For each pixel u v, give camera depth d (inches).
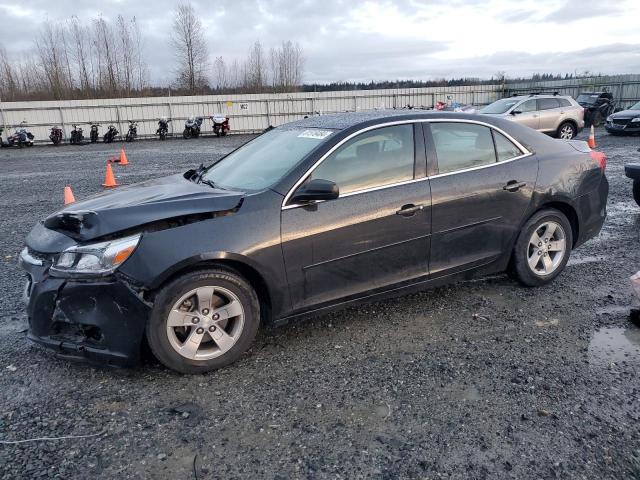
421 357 136.3
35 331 128.5
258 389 122.7
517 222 169.5
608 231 258.1
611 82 1106.1
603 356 134.9
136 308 120.4
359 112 173.2
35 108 1063.0
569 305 167.6
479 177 161.2
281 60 1854.1
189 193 141.3
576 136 746.2
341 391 121.2
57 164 656.4
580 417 109.3
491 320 157.8
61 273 122.0
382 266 148.3
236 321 132.1
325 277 140.1
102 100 1107.3
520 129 176.2
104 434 106.7
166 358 124.6
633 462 96.0
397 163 150.9
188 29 1721.2
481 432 105.1
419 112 160.9
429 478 93.0
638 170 277.3
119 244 120.5
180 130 1171.9
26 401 118.8
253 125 1216.8
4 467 96.8
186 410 114.7
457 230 158.4
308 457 99.0
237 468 96.5
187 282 123.6
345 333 151.2
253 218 130.2
